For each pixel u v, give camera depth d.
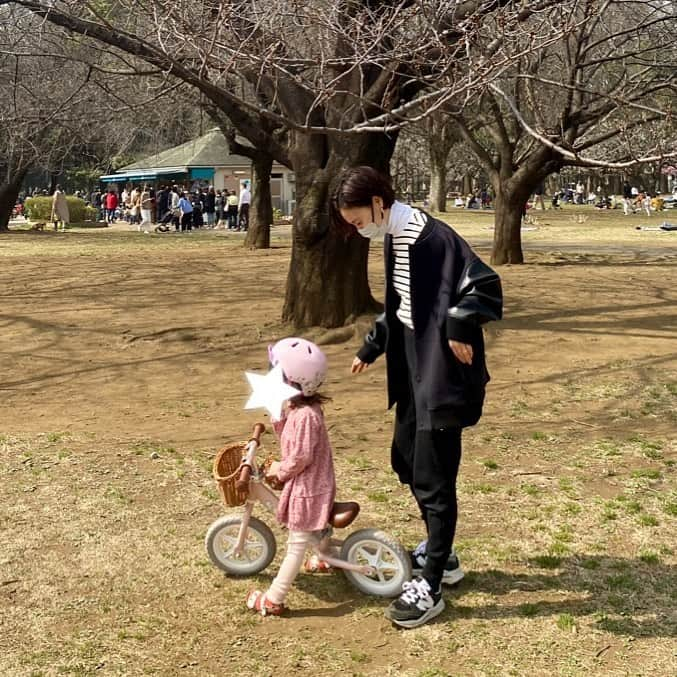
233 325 10.60
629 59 14.96
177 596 3.92
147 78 12.72
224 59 8.27
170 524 4.70
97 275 16.42
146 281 15.44
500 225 19.02
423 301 3.52
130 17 9.84
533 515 4.80
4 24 11.38
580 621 3.66
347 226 3.74
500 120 18.36
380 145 9.54
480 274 3.43
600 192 70.50
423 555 4.05
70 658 3.41
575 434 6.34
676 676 3.25
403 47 7.85
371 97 9.02
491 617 3.70
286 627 3.66
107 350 9.50
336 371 8.38
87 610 3.79
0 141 16.11
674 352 9.22
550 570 4.14
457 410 3.49
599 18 11.11
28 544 4.43
